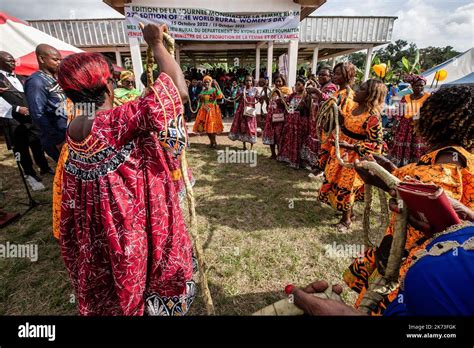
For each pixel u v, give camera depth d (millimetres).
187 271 1449
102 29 9602
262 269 2512
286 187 4285
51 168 4914
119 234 1158
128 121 1063
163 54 1159
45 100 2723
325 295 752
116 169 1138
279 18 6199
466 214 972
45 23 9367
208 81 6160
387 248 1108
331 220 3340
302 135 4836
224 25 6137
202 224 3246
